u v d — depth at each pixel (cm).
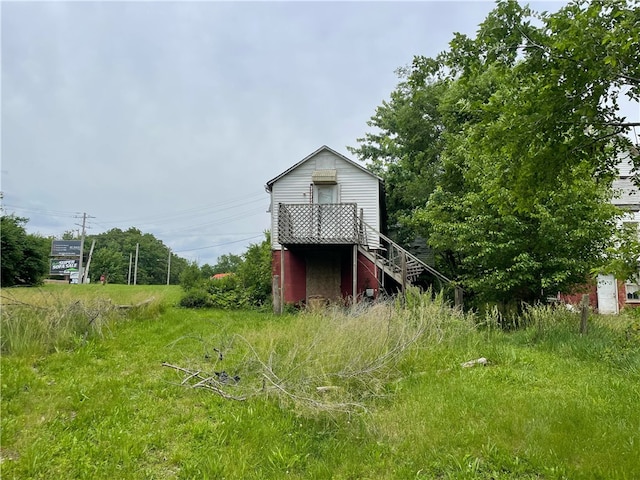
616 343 662
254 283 1719
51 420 426
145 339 866
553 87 420
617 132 462
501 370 597
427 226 1598
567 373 582
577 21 379
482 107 481
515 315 1019
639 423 396
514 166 495
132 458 350
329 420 424
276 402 472
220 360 660
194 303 1600
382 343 643
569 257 1010
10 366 601
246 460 346
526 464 332
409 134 1920
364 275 1627
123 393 512
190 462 341
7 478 317
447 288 1328
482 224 1036
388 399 497
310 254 1681
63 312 838
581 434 375
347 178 1686
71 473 327
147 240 8231
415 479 319
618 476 306
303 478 323
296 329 813
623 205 1562
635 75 406
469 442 370
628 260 479
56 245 5397
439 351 709
